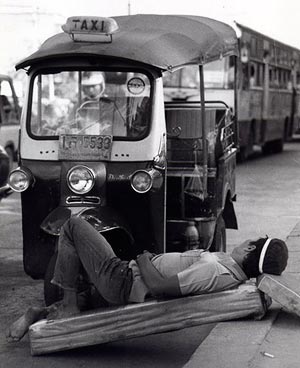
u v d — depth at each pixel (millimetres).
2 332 6047
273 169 19766
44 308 5512
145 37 7105
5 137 18672
